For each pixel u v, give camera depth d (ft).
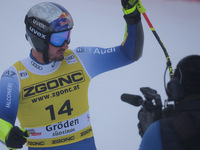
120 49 22.41
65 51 21.85
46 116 20.79
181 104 14.29
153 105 16.01
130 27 21.07
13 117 20.11
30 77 20.86
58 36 20.17
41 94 20.70
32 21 20.44
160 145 13.92
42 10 20.40
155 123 14.49
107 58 22.09
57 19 20.11
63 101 20.90
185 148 13.58
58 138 21.02
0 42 44.39
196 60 14.44
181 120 13.94
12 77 20.68
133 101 17.13
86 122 21.66
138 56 22.09
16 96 20.34
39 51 20.56
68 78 21.11
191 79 14.11
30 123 21.11
